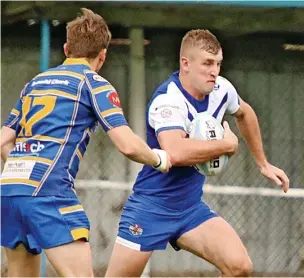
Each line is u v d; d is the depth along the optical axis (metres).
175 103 15.79
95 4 21.52
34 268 14.75
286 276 23.95
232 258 15.59
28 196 13.48
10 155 13.97
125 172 24.17
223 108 16.50
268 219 24.09
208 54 15.56
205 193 23.67
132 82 23.42
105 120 13.70
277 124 24.14
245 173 24.25
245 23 22.19
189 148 15.28
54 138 13.61
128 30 23.19
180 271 23.77
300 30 22.42
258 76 24.06
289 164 24.19
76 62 14.23
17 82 23.48
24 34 23.38
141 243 16.28
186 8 21.58
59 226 13.48
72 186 13.80
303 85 24.12
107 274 16.58
